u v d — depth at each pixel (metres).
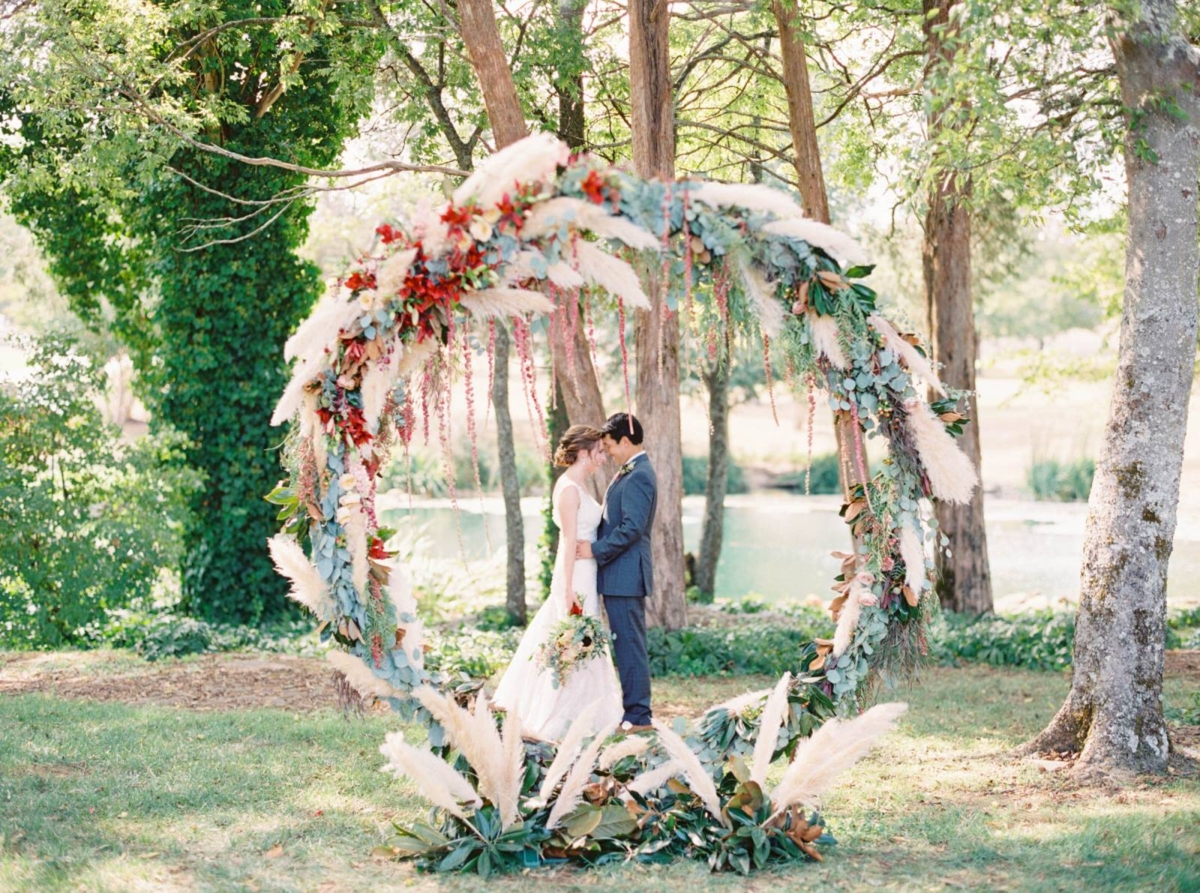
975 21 6.25
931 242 11.21
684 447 34.03
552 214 4.10
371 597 4.45
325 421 4.34
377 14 10.41
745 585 17.45
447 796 4.20
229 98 11.45
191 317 11.68
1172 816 4.80
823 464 31.97
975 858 4.32
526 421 30.66
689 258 4.25
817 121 12.01
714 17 10.86
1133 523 5.71
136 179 11.03
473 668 8.48
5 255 19.86
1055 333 41.91
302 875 4.07
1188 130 5.65
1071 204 8.41
